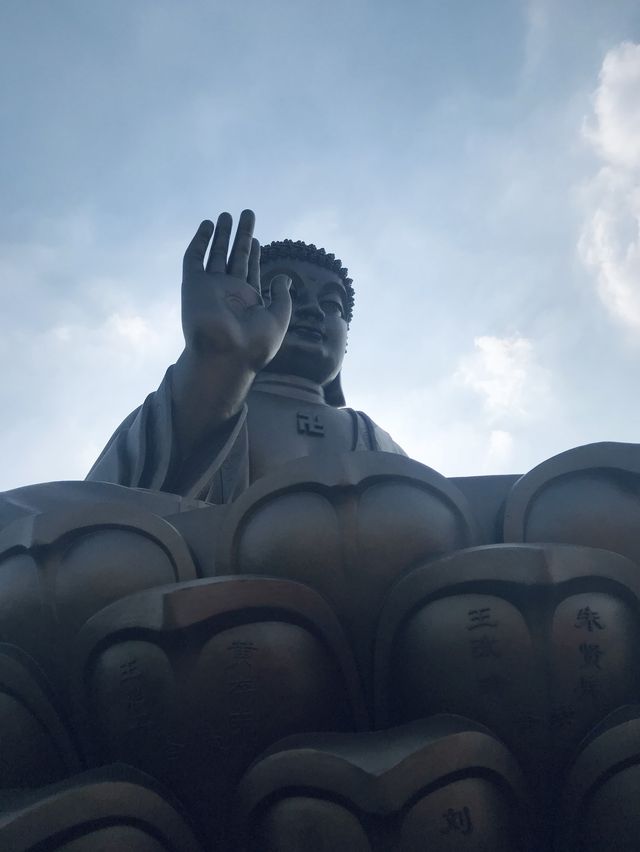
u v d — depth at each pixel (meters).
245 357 10.43
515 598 6.69
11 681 7.33
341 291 15.17
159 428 10.82
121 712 6.77
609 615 6.82
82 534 7.58
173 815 6.48
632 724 6.40
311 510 7.39
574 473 7.74
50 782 7.22
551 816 6.68
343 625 7.23
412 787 6.02
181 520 8.12
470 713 6.67
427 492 7.62
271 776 6.28
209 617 6.63
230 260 11.09
